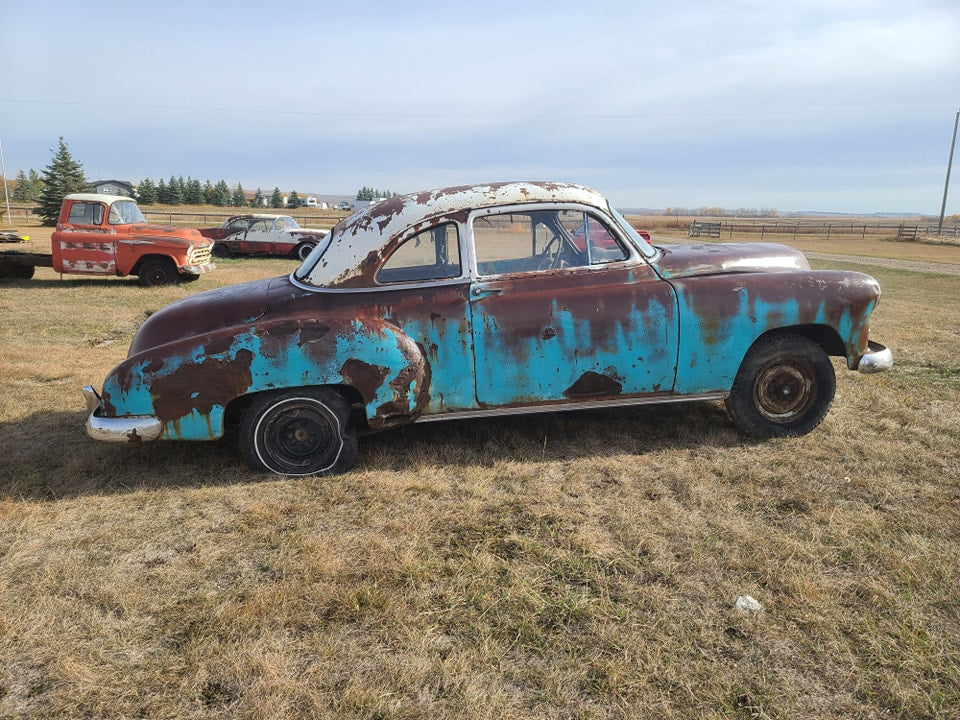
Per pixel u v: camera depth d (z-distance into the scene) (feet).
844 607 7.95
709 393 12.96
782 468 12.03
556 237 12.74
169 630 7.70
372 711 6.40
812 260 71.41
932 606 7.93
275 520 10.40
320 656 7.20
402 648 7.33
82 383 18.47
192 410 11.32
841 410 15.25
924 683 6.68
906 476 11.62
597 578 8.60
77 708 6.55
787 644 7.32
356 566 9.01
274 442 11.96
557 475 12.00
